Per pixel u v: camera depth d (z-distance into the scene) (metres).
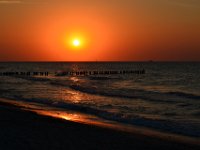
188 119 20.06
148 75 90.25
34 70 142.50
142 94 36.69
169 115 21.77
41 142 12.88
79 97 33.03
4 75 96.69
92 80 68.62
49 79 74.44
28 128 15.72
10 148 11.77
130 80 67.62
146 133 15.67
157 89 44.91
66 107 25.20
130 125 17.88
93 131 15.69
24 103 27.73
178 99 31.83
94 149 12.21
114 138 14.27
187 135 15.40
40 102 28.67
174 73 100.19
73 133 14.96
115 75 95.06
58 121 18.19
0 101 29.14
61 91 40.44
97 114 21.78
